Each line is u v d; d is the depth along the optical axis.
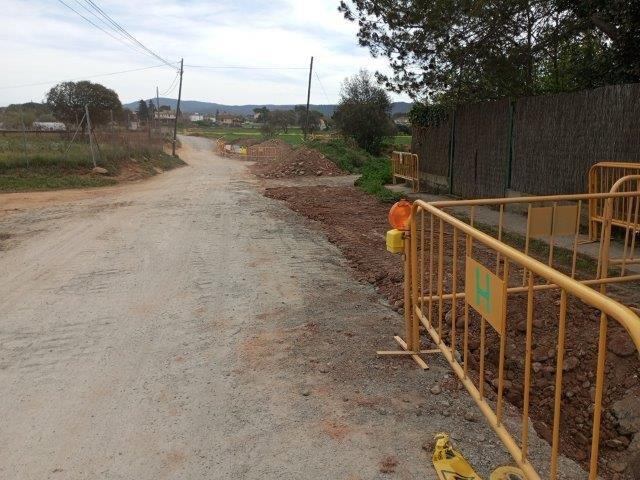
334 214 11.35
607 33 11.36
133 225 10.45
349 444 3.17
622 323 1.75
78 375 4.12
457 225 3.35
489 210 11.20
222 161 44.62
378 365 4.17
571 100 9.05
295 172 24.11
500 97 14.56
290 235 9.21
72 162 22.08
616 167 7.70
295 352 4.43
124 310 5.53
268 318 5.21
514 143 10.77
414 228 4.16
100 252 8.12
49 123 46.72
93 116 45.66
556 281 2.15
